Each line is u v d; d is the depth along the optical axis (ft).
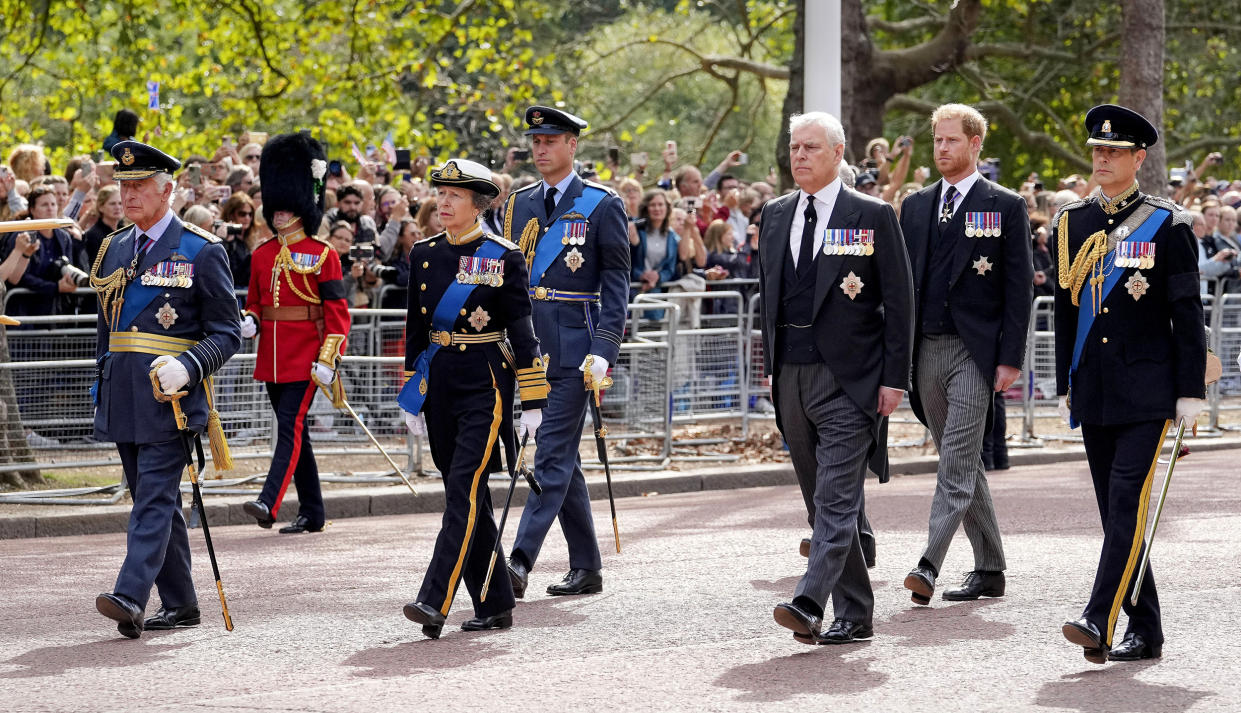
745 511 132.36
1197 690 69.92
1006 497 136.56
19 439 132.26
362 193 157.48
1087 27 355.56
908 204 96.58
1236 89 368.27
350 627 85.05
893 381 77.56
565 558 109.19
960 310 93.45
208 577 101.55
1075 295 77.61
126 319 84.12
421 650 79.05
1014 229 93.25
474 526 81.76
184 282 84.07
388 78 282.36
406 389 83.20
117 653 78.84
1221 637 80.59
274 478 121.49
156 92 182.29
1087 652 72.90
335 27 276.21
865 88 312.29
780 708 66.80
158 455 83.76
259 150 174.09
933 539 89.92
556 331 95.81
